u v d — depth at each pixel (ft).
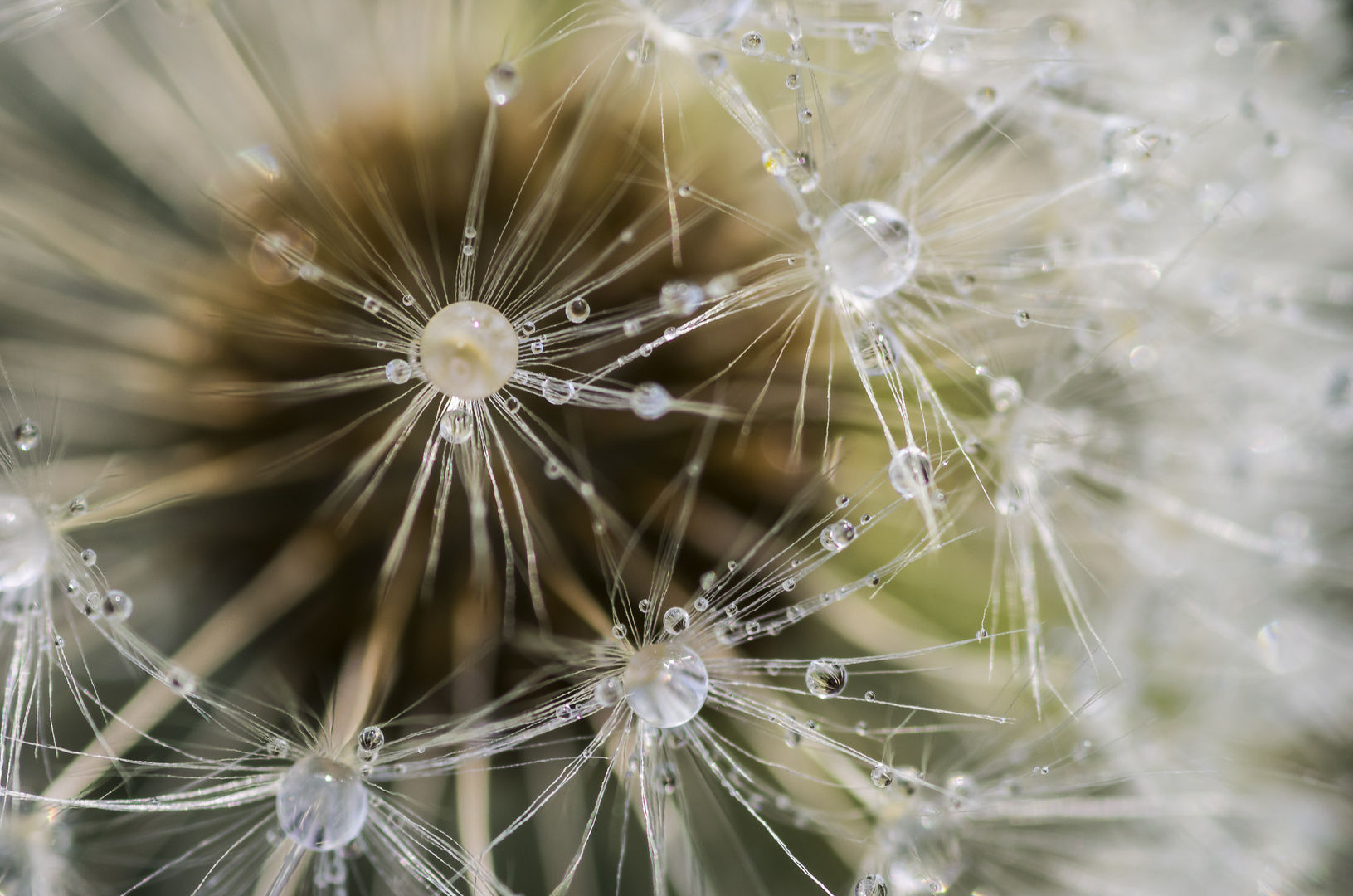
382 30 0.21
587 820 0.21
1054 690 0.21
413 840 0.20
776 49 0.21
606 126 0.21
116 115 0.21
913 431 0.21
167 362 0.21
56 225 0.21
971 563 0.21
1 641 0.20
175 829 0.20
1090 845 0.21
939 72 0.21
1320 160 0.22
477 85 0.21
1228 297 0.22
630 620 0.20
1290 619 0.22
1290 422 0.22
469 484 0.20
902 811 0.20
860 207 0.20
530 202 0.21
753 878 0.21
